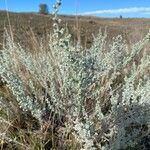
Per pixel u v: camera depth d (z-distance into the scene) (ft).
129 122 7.88
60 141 8.02
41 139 7.93
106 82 9.62
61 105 8.34
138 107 7.90
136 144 8.06
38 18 55.52
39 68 9.76
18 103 8.29
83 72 7.75
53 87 8.51
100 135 7.73
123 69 11.25
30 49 13.35
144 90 8.38
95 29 42.68
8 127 8.11
